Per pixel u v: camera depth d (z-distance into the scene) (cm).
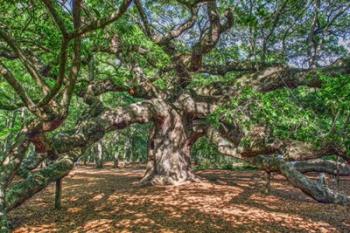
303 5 1310
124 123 1630
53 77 1423
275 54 1491
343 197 1398
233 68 1848
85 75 1662
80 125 1499
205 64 1880
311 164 1836
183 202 1288
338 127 887
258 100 1070
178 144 1791
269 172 1589
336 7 1446
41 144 1077
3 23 870
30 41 973
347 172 2155
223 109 1188
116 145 4291
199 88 1881
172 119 1786
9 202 960
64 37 571
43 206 1275
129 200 1337
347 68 1455
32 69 704
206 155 3950
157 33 1702
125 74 1650
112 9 883
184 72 1806
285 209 1255
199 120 1848
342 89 817
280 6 1239
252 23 1195
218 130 1614
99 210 1177
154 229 934
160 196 1412
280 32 1446
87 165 4694
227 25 1532
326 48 1650
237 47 1761
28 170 1235
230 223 1002
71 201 1374
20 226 991
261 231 935
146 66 1830
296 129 987
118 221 1021
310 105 1259
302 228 991
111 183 1966
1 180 918
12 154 975
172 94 1869
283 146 1126
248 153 1227
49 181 1117
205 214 1098
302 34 1514
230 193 1534
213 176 2344
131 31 1262
